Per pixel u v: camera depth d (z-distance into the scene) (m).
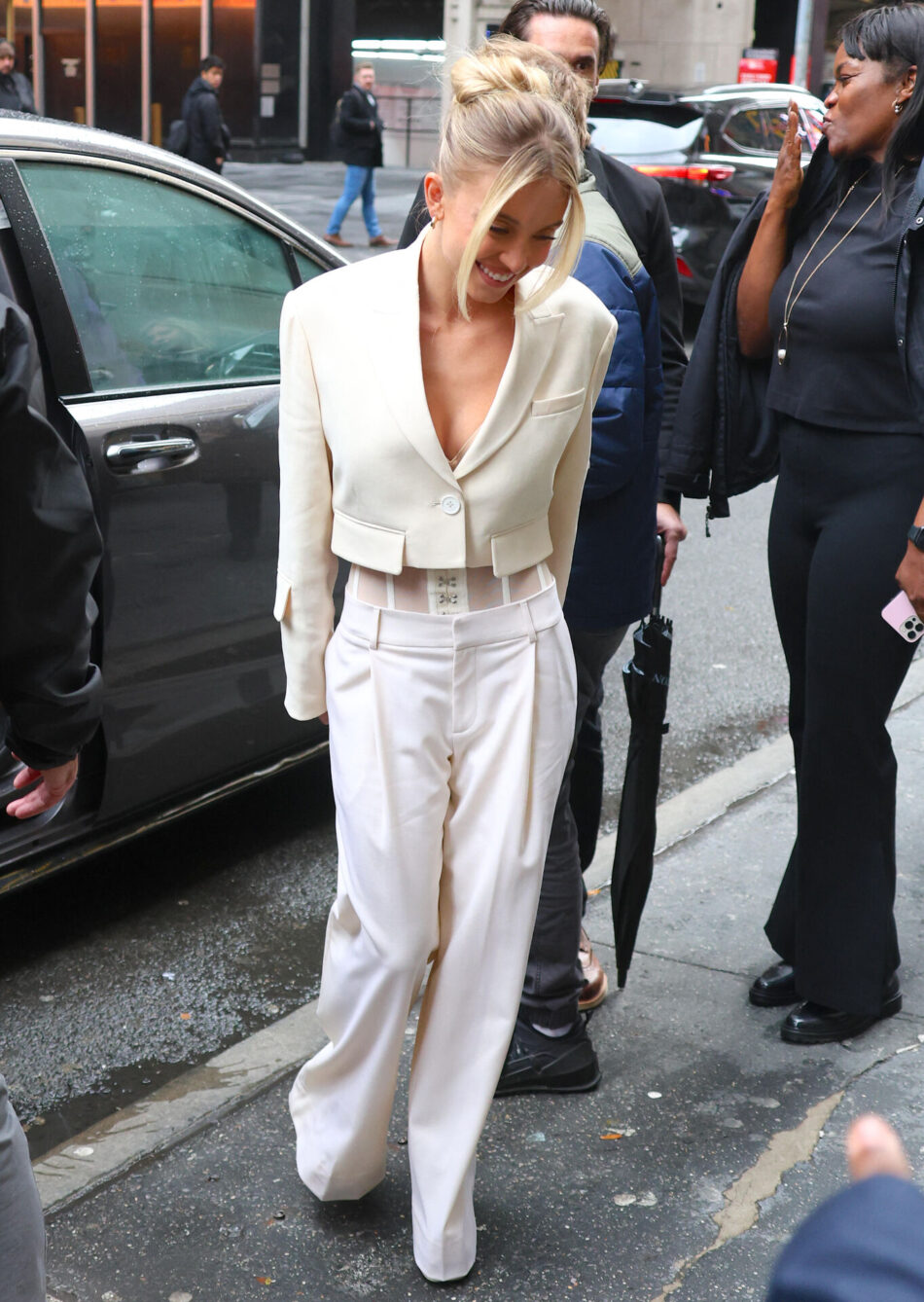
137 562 3.06
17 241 2.92
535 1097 2.56
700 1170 2.38
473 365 1.92
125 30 23.59
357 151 15.42
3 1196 1.59
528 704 2.04
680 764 4.36
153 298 3.22
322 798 4.09
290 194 19.44
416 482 1.93
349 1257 2.19
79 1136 2.51
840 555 2.60
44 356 2.95
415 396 1.89
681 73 26.02
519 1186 2.34
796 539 2.74
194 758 3.31
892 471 2.55
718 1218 2.26
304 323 1.95
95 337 3.05
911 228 2.36
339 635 2.09
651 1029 2.80
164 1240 2.22
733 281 2.81
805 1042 2.73
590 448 2.31
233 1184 2.35
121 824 3.24
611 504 2.46
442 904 2.11
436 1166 2.11
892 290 2.47
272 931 3.38
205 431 3.19
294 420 2.02
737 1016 2.85
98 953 3.26
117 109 23.91
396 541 1.97
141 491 3.04
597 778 3.01
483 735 2.05
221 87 23.67
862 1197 0.57
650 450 2.54
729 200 11.27
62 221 3.04
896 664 2.61
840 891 2.70
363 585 2.04
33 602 1.62
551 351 1.94
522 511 2.00
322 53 24.17
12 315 1.53
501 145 1.74
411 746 2.02
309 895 3.55
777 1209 2.28
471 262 1.77
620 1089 2.60
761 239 2.69
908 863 3.46
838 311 2.52
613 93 11.79
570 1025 2.57
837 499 2.63
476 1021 2.10
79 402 2.98
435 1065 2.12
